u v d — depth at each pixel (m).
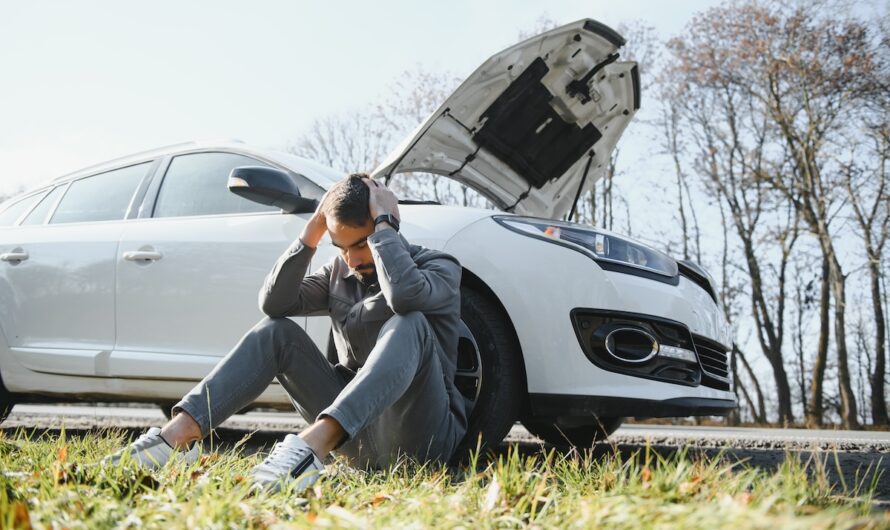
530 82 4.08
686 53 20.52
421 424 2.23
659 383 3.01
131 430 5.15
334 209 2.33
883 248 18.78
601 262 3.04
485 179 4.48
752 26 19.42
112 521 1.29
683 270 3.43
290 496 1.57
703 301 3.30
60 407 9.41
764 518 1.04
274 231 3.46
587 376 2.95
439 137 4.12
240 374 2.18
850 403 19.25
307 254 2.39
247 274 3.43
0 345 4.12
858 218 18.84
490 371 2.97
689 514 1.15
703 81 20.06
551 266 3.01
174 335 3.59
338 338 2.51
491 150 4.34
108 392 3.79
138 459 1.82
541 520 1.37
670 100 21.14
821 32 18.67
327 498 1.63
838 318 19.33
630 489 1.48
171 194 3.91
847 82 18.33
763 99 19.41
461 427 2.44
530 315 2.97
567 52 4.02
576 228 3.16
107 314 3.79
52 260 4.04
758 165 20.03
